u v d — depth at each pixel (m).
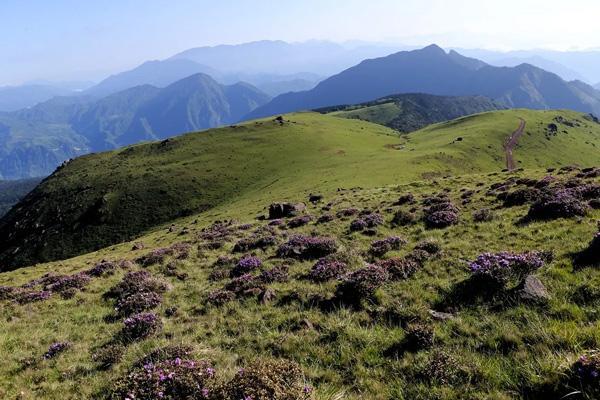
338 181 77.38
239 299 14.57
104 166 149.62
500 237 16.34
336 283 13.97
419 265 14.55
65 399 9.49
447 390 7.07
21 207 139.50
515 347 8.01
